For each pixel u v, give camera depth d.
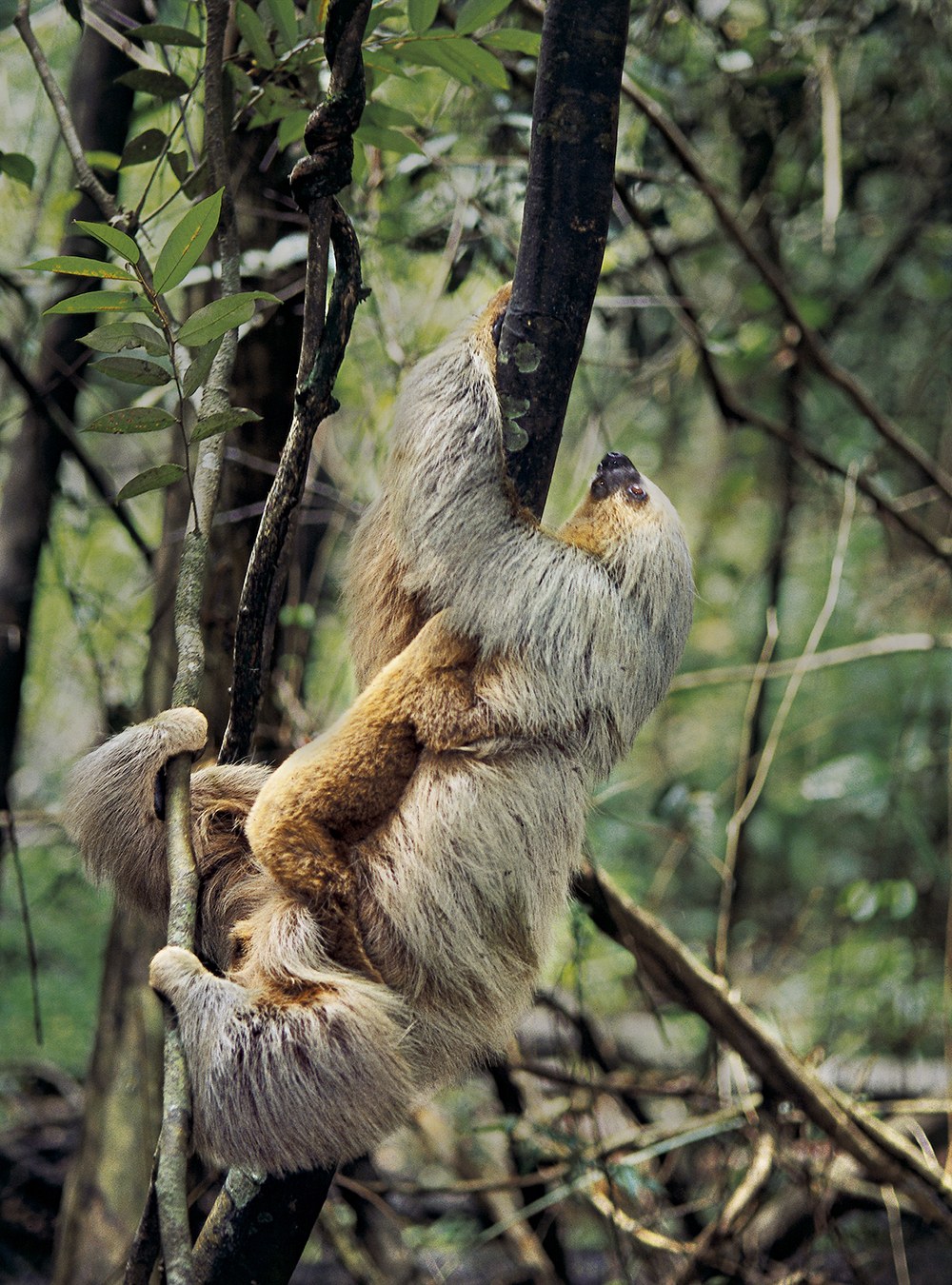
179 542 6.05
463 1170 7.27
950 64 8.10
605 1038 7.65
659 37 7.02
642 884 9.59
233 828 4.17
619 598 3.88
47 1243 7.97
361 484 7.00
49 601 8.86
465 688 3.70
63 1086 8.66
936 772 9.32
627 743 3.90
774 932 10.25
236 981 3.72
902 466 9.45
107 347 3.44
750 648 10.99
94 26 5.44
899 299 9.43
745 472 10.26
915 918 8.45
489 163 6.57
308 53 4.46
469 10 4.23
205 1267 3.78
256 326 5.48
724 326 8.85
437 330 6.98
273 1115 3.47
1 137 7.88
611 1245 6.56
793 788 10.52
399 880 3.67
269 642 3.81
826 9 7.52
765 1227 6.88
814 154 7.84
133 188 7.23
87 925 9.77
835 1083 7.61
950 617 9.45
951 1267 7.51
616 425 8.81
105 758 4.10
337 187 3.46
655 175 6.86
